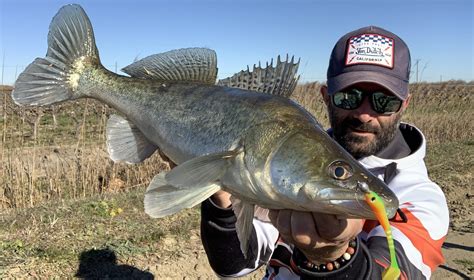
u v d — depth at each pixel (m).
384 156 0.74
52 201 2.02
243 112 0.59
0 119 3.44
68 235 1.59
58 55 0.83
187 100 0.66
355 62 0.71
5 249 1.45
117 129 0.76
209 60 0.70
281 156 0.53
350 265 0.51
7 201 2.09
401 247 0.56
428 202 0.65
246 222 0.58
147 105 0.71
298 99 3.27
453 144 3.70
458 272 1.55
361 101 0.72
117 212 1.84
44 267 1.38
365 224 0.67
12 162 2.29
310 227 0.50
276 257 0.74
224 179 0.56
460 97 5.63
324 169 0.51
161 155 0.74
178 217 1.83
